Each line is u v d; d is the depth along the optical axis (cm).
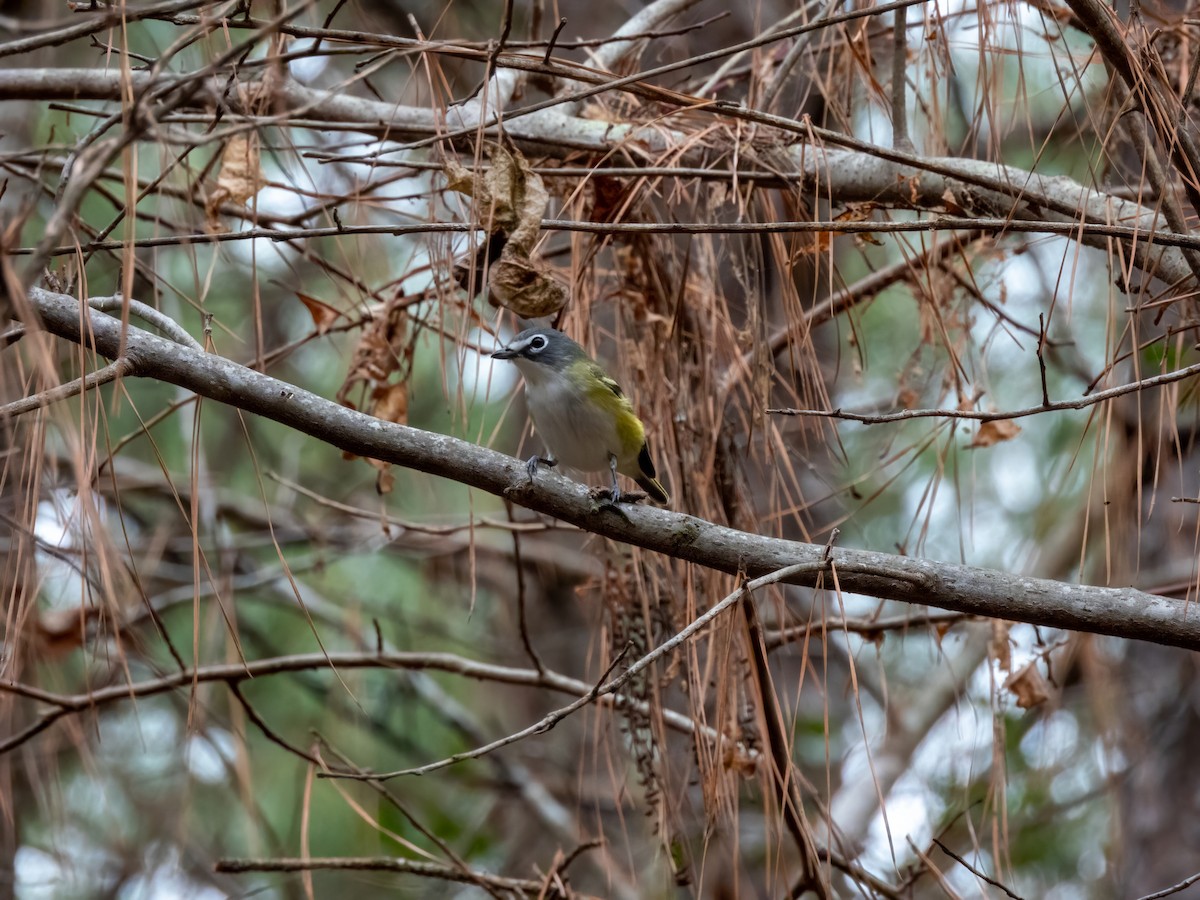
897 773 1417
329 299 1466
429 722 1612
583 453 962
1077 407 646
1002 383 1534
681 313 944
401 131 912
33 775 1102
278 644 1563
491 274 772
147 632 1465
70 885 1236
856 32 961
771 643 959
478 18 1527
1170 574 1212
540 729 615
